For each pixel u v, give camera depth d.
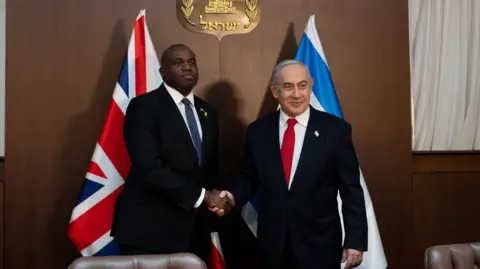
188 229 2.58
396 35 3.42
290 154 2.56
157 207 2.56
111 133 2.93
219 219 3.02
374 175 3.37
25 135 3.18
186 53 2.65
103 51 3.24
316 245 2.48
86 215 2.86
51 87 3.20
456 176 3.61
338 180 2.56
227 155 3.28
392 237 3.38
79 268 1.98
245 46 3.32
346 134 2.54
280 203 2.50
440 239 3.56
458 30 3.70
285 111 2.60
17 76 3.19
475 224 3.62
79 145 3.21
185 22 3.28
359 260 2.43
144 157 2.47
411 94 3.58
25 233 3.17
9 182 3.17
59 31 3.22
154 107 2.56
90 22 3.24
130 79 3.01
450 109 3.70
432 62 3.70
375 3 3.42
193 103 2.75
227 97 3.29
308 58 3.17
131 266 2.02
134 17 3.26
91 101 3.22
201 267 2.04
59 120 3.20
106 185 2.90
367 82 3.39
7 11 3.19
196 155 2.60
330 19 3.38
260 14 3.34
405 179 3.39
